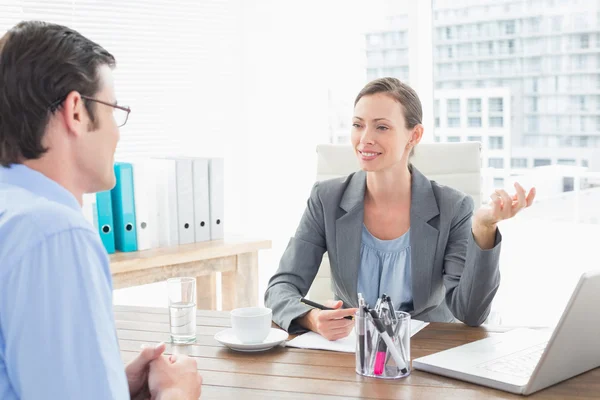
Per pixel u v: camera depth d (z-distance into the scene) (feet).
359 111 6.12
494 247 5.31
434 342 5.02
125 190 8.80
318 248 6.46
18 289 2.85
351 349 4.92
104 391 2.96
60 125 3.21
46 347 2.85
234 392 4.15
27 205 2.98
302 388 4.20
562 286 12.44
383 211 6.27
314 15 13.87
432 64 13.29
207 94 13.51
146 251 8.92
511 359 4.52
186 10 13.15
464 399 3.99
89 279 2.98
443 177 7.90
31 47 3.14
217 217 9.66
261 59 13.88
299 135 13.99
